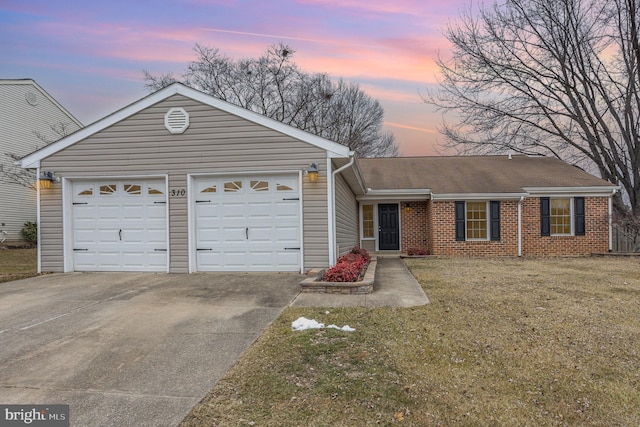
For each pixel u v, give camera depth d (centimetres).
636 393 320
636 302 616
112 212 909
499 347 419
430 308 572
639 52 1736
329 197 853
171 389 328
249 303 606
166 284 750
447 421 279
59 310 573
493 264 1126
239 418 282
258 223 877
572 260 1245
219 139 875
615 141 1883
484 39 1977
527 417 285
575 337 450
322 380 340
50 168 911
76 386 335
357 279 708
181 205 882
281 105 2664
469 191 1416
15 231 1969
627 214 1582
